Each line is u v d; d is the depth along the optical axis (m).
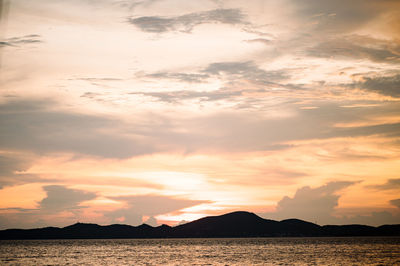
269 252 151.00
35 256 137.25
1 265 99.44
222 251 166.88
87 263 106.38
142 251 175.12
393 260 103.88
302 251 152.25
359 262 98.75
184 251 172.75
